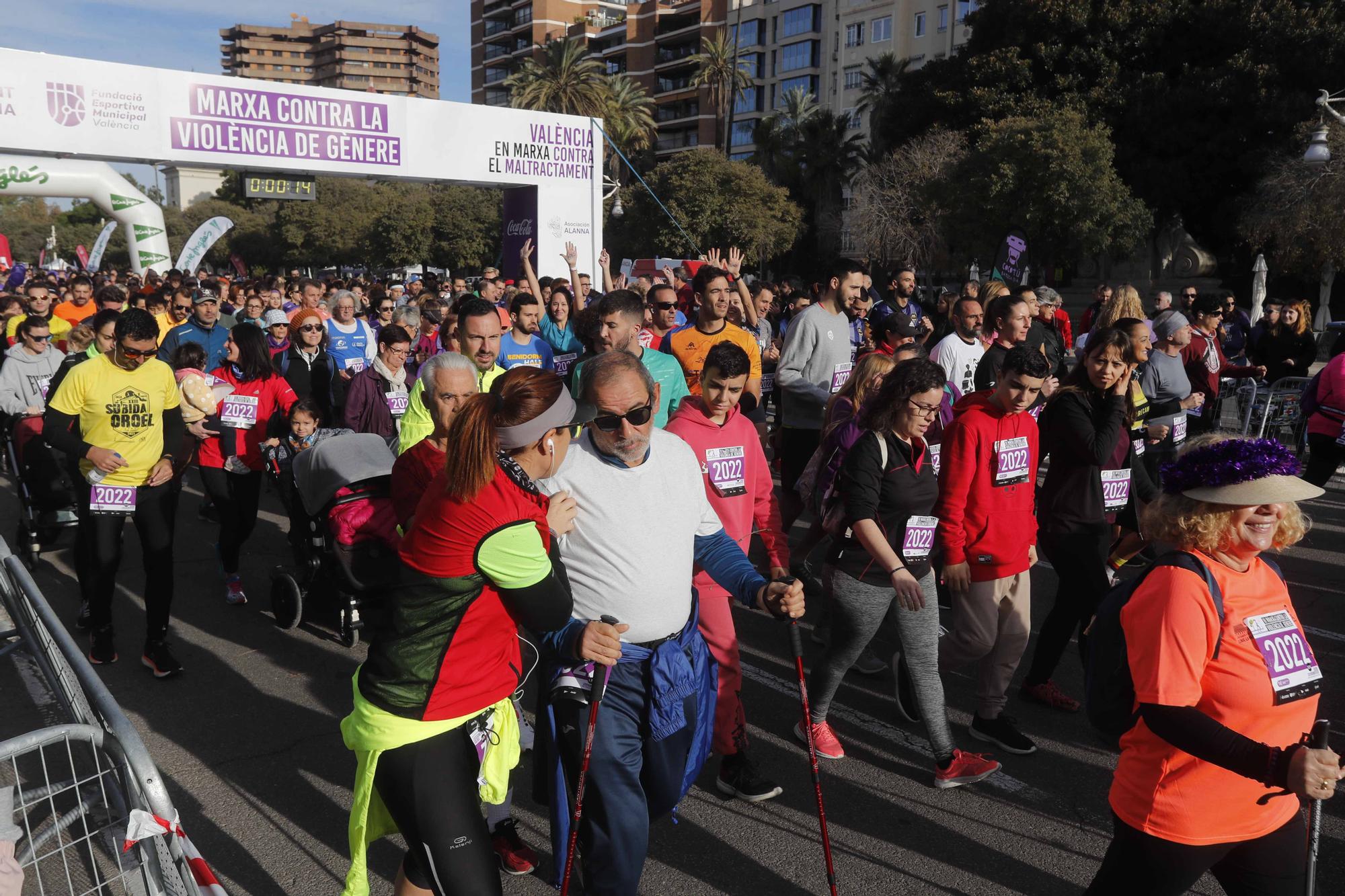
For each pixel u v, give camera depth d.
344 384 8.09
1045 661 4.79
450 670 2.41
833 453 4.11
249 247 74.44
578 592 2.87
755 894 3.37
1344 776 2.08
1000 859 3.57
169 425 5.11
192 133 16.11
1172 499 2.32
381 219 63.62
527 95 59.59
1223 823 2.28
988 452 4.07
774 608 2.89
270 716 4.74
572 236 20.64
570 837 2.63
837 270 6.64
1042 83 35.03
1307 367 10.98
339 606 5.62
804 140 55.19
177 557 7.35
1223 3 32.28
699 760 2.99
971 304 6.78
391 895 3.38
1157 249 35.91
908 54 62.16
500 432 2.39
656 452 2.96
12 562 4.08
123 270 29.23
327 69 185.88
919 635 3.99
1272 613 2.28
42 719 4.62
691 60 70.12
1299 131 29.39
